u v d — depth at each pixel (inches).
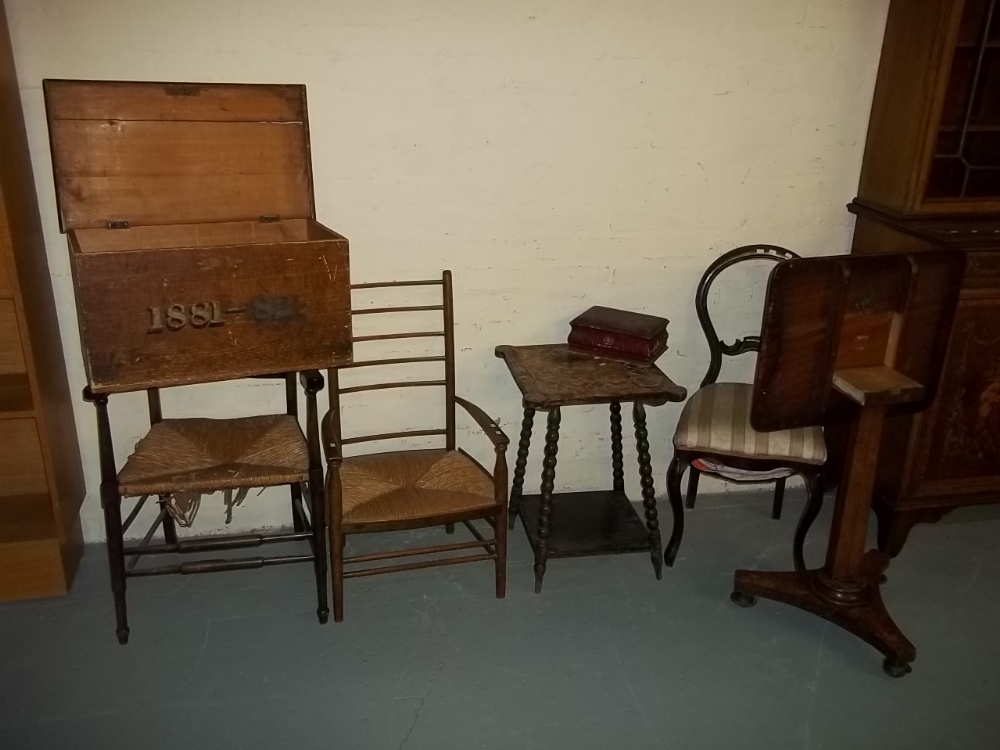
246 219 86.3
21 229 80.0
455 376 102.7
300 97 85.5
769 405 79.5
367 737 73.9
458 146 94.3
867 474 84.6
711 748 73.8
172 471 81.7
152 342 71.8
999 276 93.6
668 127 99.0
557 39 92.6
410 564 90.7
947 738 75.8
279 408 100.5
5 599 89.7
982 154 101.0
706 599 94.9
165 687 79.1
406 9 88.0
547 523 93.0
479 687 80.2
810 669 84.4
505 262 100.3
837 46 100.0
